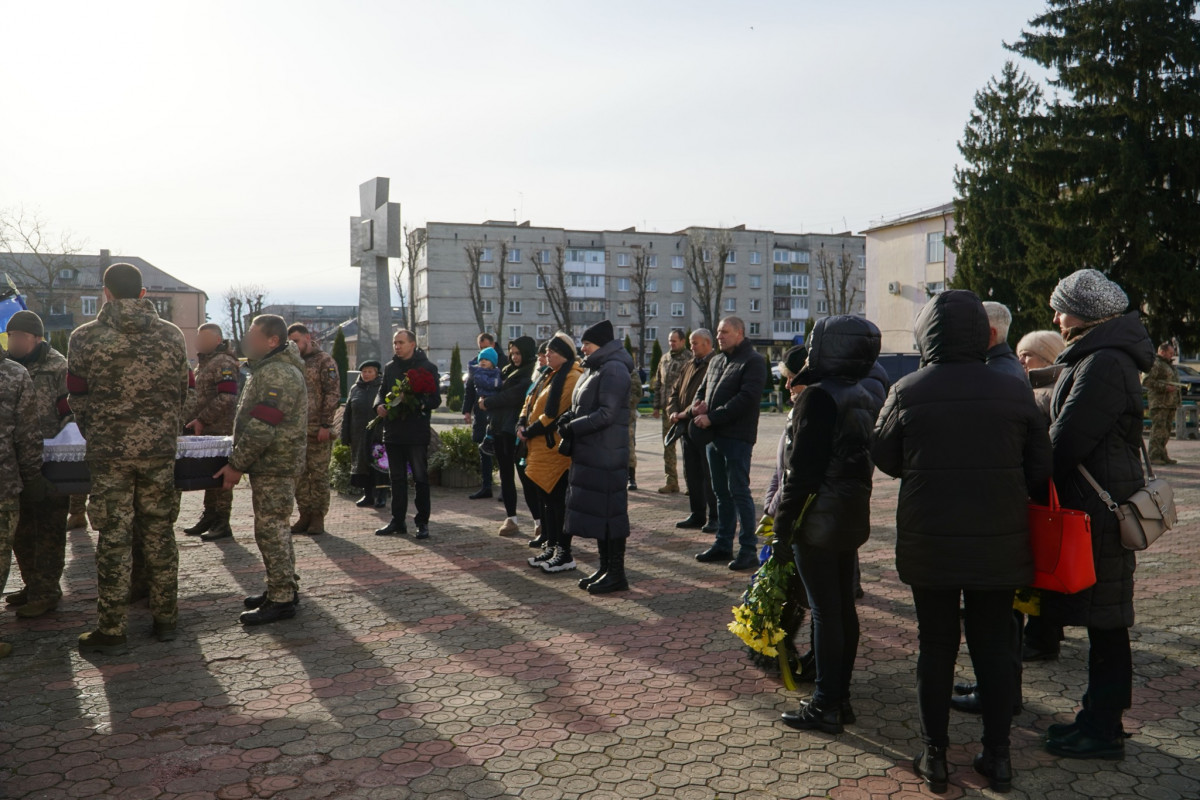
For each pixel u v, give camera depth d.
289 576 5.05
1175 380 12.69
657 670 4.13
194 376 7.48
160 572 4.65
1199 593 5.38
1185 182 22.36
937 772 2.88
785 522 3.31
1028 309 25.19
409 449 7.57
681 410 7.80
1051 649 4.24
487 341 10.46
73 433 4.82
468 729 3.44
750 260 84.38
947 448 2.80
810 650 3.97
